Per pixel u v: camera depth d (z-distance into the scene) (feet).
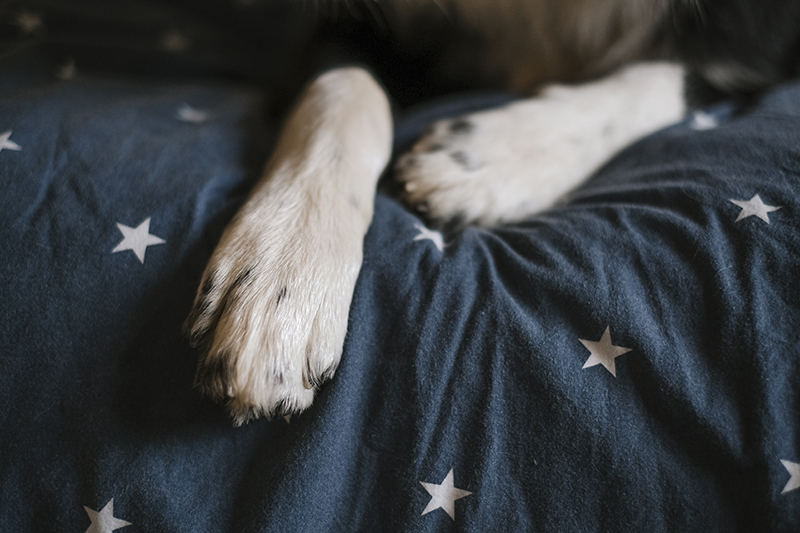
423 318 1.76
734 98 3.21
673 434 1.61
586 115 2.89
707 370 1.63
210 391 1.58
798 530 1.49
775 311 1.64
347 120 2.41
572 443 1.62
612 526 1.59
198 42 3.97
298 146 2.30
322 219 1.94
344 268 1.83
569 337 1.72
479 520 1.62
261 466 1.73
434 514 1.64
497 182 2.47
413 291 1.82
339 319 1.74
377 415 1.73
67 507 1.68
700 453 1.59
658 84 3.14
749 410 1.57
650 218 1.87
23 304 1.76
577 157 2.74
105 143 2.16
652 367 1.63
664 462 1.59
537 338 1.70
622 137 2.88
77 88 2.69
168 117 2.59
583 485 1.61
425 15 3.33
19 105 2.27
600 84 3.18
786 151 1.91
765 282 1.67
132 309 1.79
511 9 3.53
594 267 1.78
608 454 1.60
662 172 2.12
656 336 1.67
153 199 1.97
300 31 3.55
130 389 1.73
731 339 1.63
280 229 1.88
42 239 1.84
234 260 1.78
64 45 3.41
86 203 1.93
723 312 1.65
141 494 1.66
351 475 1.71
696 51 3.34
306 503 1.63
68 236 1.85
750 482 1.54
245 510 1.69
